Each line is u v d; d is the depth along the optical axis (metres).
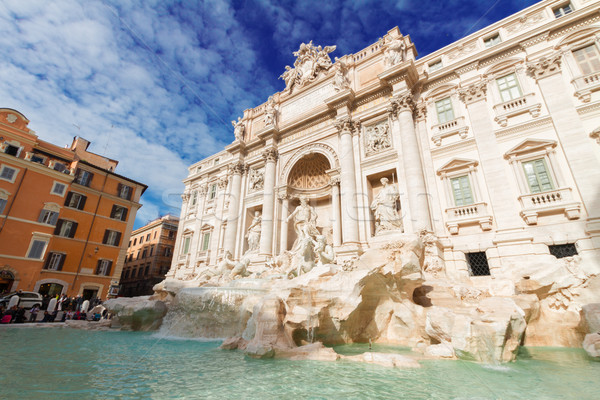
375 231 21.02
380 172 21.36
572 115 15.96
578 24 17.28
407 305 12.67
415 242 13.13
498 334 8.50
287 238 25.62
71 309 24.73
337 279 11.64
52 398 5.11
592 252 13.67
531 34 18.45
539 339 11.39
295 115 29.44
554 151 15.97
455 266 16.95
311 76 29.38
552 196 15.45
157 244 49.75
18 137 30.12
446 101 20.78
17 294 22.62
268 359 8.85
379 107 22.83
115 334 14.66
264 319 10.52
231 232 29.28
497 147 17.75
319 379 6.74
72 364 7.82
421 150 20.41
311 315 10.71
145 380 6.55
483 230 16.92
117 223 37.22
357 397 5.59
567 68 16.84
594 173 14.62
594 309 10.59
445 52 22.22
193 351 10.20
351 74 26.19
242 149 32.53
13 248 27.75
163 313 16.97
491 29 20.66
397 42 22.73
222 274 20.81
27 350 9.49
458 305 13.23
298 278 12.60
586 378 6.75
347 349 10.80
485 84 19.31
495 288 14.05
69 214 33.19
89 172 35.94
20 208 28.75
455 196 18.56
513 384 6.38
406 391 5.93
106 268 35.19
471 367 7.90
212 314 14.27
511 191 16.69
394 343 12.22
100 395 5.42
